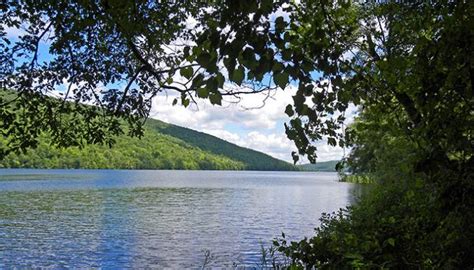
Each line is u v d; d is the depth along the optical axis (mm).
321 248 6074
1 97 5852
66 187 62250
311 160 2996
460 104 2963
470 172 2873
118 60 6512
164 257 17250
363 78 3822
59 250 18406
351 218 9266
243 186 74938
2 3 5445
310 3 3379
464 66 2736
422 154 3072
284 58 2432
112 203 40562
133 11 5047
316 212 33688
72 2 5203
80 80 6352
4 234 22141
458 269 3621
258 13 2252
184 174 143500
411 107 3773
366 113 4414
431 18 3492
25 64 6039
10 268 15453
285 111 2893
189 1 5793
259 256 17203
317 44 2916
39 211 32656
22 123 5965
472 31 2715
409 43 4242
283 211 34531
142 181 87000
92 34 6023
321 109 3279
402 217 6449
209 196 51469
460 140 2877
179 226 25922
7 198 43531
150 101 6547
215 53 2238
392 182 9875
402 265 4766
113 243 20141
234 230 24391
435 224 4391
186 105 2613
